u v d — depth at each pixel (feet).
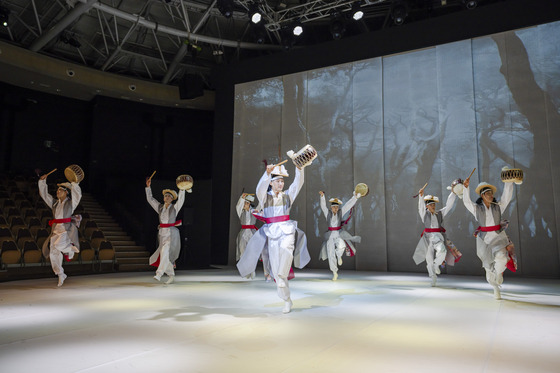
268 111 46.21
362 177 39.83
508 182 18.03
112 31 52.60
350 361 8.70
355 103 41.32
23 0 45.27
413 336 11.12
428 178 37.27
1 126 53.62
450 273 34.81
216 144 48.75
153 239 48.06
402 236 37.65
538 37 34.47
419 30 39.19
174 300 17.83
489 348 9.89
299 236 15.69
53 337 10.79
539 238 32.40
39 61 48.24
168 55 58.54
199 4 47.03
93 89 54.39
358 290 22.33
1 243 30.22
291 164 43.83
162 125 63.26
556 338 10.94
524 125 34.06
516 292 21.83
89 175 57.31
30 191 48.55
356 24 51.34
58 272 23.03
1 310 15.12
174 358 8.83
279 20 45.24
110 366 8.27
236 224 45.78
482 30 36.52
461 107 36.42
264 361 8.64
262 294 19.98
